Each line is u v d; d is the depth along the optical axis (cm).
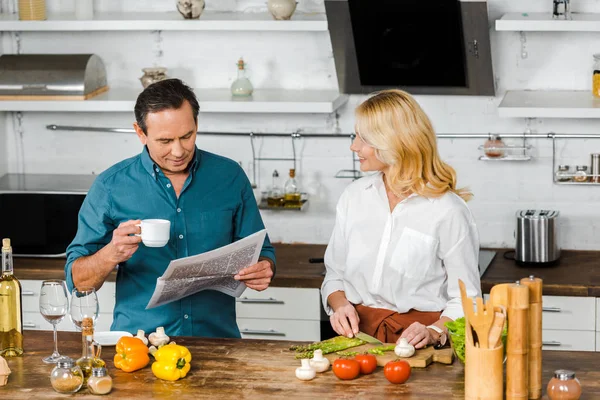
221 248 285
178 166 297
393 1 420
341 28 436
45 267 442
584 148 463
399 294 306
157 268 310
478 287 302
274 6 437
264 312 435
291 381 255
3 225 453
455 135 468
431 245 302
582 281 415
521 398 236
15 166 510
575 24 409
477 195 476
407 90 460
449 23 422
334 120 481
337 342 281
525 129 466
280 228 495
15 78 459
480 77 445
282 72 483
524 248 439
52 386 254
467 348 237
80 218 314
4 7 490
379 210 309
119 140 502
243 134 486
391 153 297
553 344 417
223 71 487
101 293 443
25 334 299
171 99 287
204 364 269
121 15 470
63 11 488
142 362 266
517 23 414
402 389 248
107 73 494
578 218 470
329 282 321
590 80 459
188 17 446
